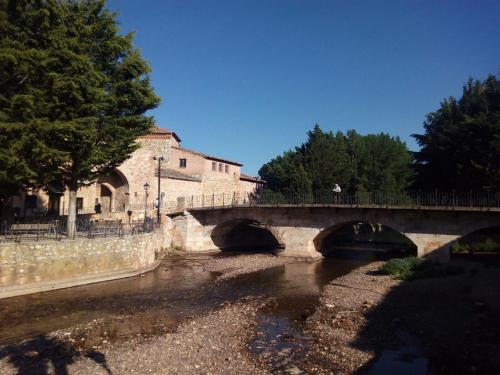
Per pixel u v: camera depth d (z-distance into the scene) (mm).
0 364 12258
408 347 13727
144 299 21031
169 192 45469
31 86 21078
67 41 21172
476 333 14914
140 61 25547
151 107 27078
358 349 13570
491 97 39656
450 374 11508
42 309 18531
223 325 16281
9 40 20000
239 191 61719
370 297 20984
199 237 42188
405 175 70938
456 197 33750
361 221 34719
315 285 25312
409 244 46750
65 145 22203
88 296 21266
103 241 25234
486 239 36625
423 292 21672
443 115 42656
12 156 19656
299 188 55875
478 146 34656
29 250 21281
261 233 54438
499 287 21656
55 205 39688
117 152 25734
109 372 11523
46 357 12773
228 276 28375
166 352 13039
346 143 77188
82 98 21562
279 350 13477
